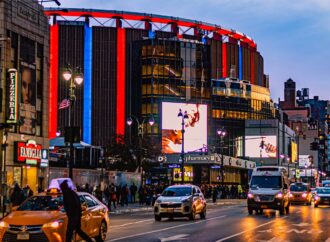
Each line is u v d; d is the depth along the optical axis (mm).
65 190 17000
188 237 21938
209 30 143500
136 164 81062
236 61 148875
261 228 26406
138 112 117250
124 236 22500
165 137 114312
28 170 48125
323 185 67250
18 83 44719
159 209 32500
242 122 135625
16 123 43438
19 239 16766
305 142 181625
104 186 54750
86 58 123125
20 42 48312
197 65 120438
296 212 42531
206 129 118125
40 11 51906
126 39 126188
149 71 116938
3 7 45969
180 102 116625
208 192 82250
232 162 102875
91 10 126688
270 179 40344
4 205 37375
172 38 120438
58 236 17016
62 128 117312
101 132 121625
